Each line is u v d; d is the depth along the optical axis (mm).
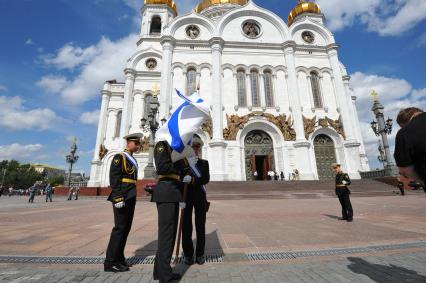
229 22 36188
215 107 31281
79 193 30484
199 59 33844
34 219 9703
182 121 3908
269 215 10344
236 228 7434
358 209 12281
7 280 3469
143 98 35469
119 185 4109
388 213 10562
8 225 8203
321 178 30984
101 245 5434
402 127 2850
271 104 33281
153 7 42406
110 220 9320
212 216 10102
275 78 33906
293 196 20344
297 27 36719
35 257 4547
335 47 35250
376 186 24047
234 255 4684
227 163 29906
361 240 5797
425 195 20484
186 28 35188
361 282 3346
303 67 34656
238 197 20125
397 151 2697
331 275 3619
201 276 3641
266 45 34938
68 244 5527
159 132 3996
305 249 5066
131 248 5238
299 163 30281
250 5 36906
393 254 4625
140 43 40250
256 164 34375
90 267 4051
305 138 31312
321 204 15031
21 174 91062
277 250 5008
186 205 4387
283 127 31641
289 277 3562
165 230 3518
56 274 3723
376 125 27125
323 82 34625
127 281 3488
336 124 32406
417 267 3887
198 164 4602
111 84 39000
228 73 33438
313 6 43500
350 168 30891
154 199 3689
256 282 3398
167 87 31750
